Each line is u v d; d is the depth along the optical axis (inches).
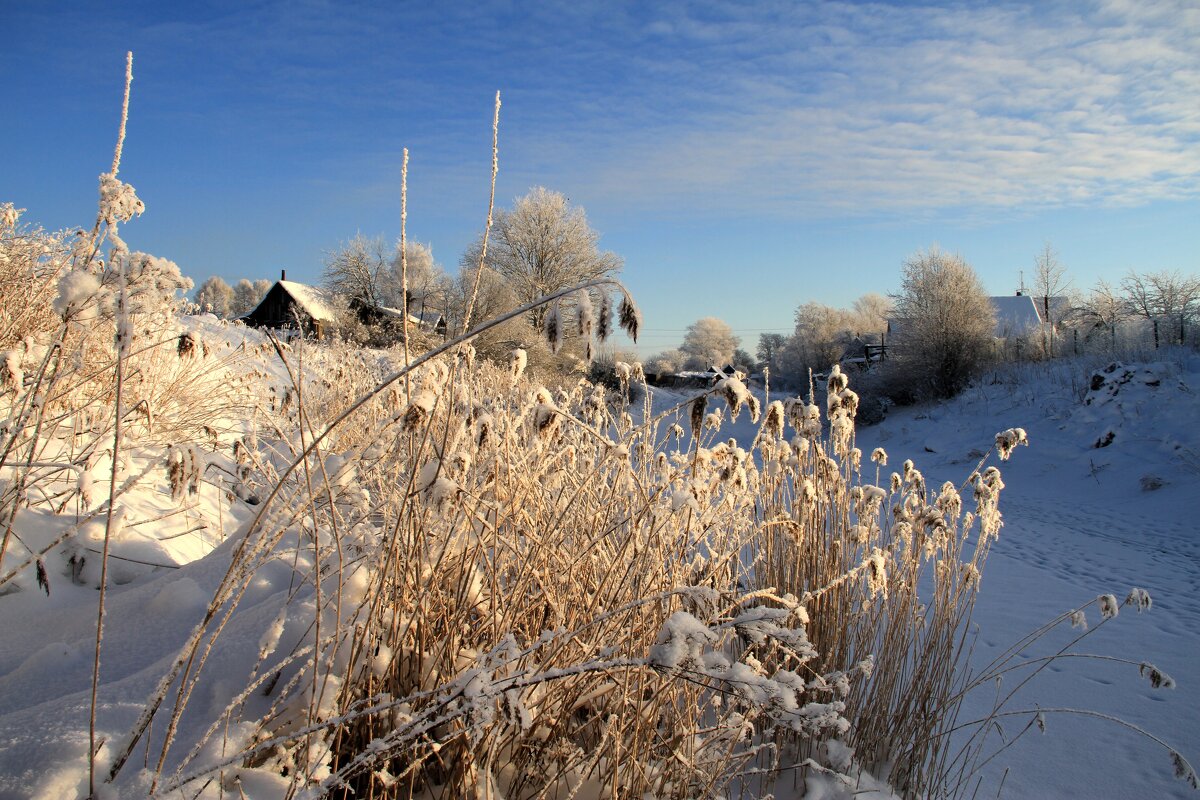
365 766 69.4
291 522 75.0
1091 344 1061.1
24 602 107.9
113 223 86.7
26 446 120.2
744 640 120.5
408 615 89.6
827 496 149.0
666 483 95.3
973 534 414.6
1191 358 789.9
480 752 82.5
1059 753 159.8
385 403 123.6
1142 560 350.9
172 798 62.3
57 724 69.0
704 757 95.8
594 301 61.9
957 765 154.6
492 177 81.9
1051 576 318.7
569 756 88.4
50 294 177.8
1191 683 195.5
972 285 1160.2
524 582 93.2
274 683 82.7
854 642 142.1
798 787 120.8
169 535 151.6
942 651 144.8
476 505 91.3
